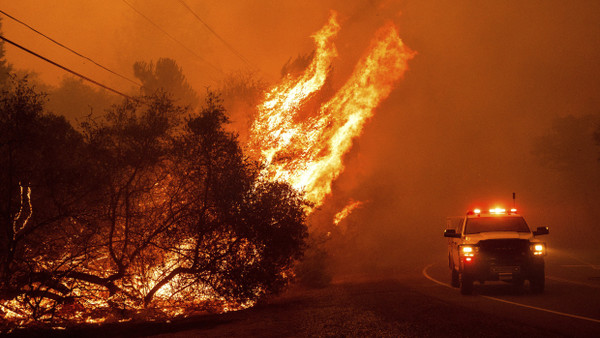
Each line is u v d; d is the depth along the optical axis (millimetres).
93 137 13945
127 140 14164
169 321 13516
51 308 12922
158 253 14641
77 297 13172
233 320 12898
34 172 13148
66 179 13102
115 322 13312
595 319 10523
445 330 9758
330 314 12461
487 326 9984
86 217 13469
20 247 12969
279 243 15023
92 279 13414
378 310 12609
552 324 10055
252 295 15102
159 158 14328
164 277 14875
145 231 14438
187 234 14320
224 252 14891
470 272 15312
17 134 12750
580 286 16781
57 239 13375
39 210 13383
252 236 14562
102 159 13852
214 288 14680
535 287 15430
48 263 13414
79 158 13852
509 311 11891
